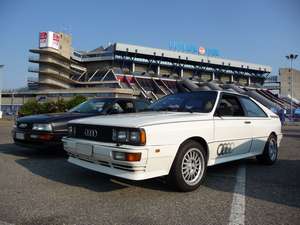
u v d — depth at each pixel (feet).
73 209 11.73
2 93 277.23
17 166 19.15
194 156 14.80
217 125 16.15
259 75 371.76
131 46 286.66
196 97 17.74
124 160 12.65
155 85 268.41
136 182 15.71
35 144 21.67
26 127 22.03
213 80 330.54
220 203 12.72
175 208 12.04
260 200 13.19
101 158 13.57
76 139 15.05
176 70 318.04
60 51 269.44
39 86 266.57
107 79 265.13
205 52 324.19
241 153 18.29
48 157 22.39
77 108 25.61
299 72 333.83
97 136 14.12
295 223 10.75
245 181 16.42
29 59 259.39
